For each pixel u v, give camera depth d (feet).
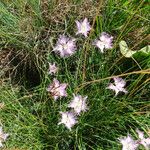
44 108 0.54
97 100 0.53
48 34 0.58
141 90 0.57
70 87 0.54
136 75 0.57
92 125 0.53
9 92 0.55
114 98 0.55
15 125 0.53
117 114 0.53
